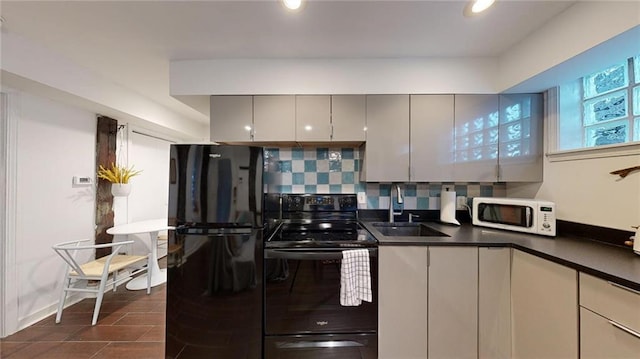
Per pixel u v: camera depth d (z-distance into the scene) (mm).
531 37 1736
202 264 1669
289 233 2006
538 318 1381
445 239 1688
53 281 2363
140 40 1818
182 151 1691
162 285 2982
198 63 2084
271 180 1998
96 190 2797
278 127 2064
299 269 1656
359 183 2414
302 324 1641
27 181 2170
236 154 1699
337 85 2070
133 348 1874
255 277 1657
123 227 2762
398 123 2066
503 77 1983
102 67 2230
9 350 1853
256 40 1816
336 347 1626
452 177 2043
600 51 1409
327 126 2066
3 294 2014
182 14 1534
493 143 2035
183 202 1689
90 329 2105
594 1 1364
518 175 2018
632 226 1441
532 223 1819
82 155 2646
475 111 2047
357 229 2125
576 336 1170
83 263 2654
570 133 1860
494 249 1618
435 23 1618
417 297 1637
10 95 2043
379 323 1640
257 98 2072
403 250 1644
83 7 1472
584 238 1685
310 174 2414
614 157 1533
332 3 1439
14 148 2074
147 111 3070
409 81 2062
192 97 2145
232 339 1656
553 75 1709
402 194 2400
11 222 2061
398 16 1550
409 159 2059
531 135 2021
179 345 1671
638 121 1507
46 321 2219
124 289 2893
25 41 1814
